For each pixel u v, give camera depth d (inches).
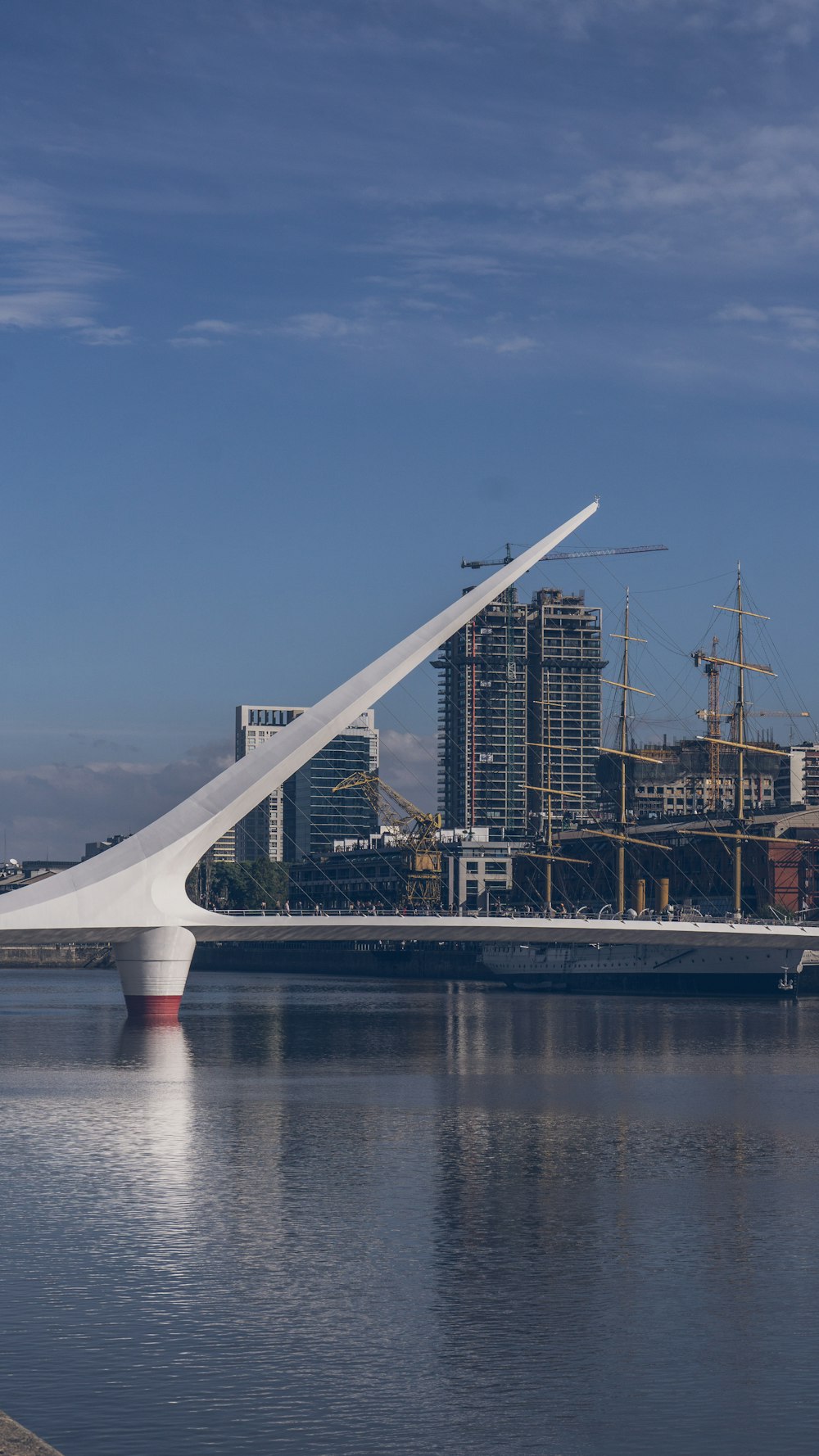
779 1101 2677.2
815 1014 5487.2
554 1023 4874.5
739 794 7396.7
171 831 4429.1
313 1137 2212.1
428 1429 1027.3
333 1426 1031.6
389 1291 1349.7
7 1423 844.6
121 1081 2965.1
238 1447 993.5
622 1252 1491.1
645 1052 3698.3
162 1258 1461.6
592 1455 989.2
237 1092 2778.1
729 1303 1316.4
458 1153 2075.5
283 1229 1585.9
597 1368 1147.9
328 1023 4803.2
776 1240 1542.8
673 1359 1168.2
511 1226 1604.3
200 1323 1251.2
